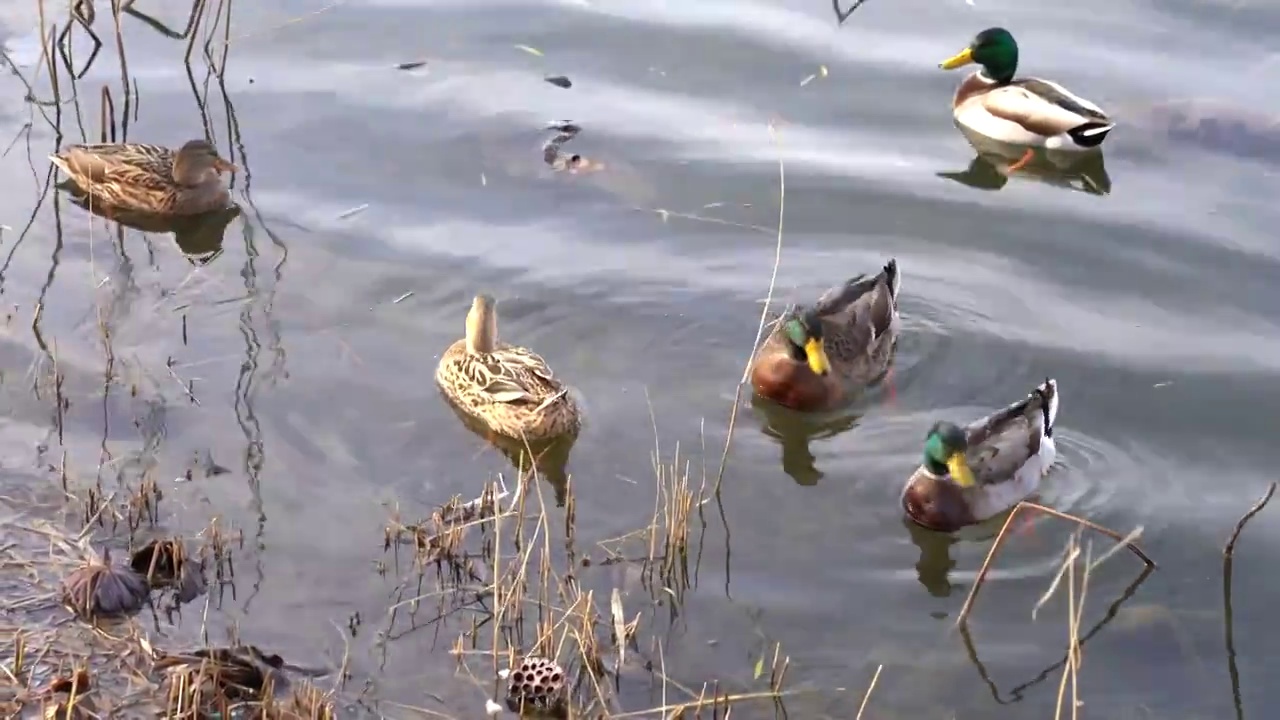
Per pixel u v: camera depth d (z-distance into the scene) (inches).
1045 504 441.4
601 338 507.5
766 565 408.8
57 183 587.2
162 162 568.4
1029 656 379.6
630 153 606.2
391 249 544.7
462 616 376.2
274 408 457.1
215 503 410.6
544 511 415.8
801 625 385.7
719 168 598.5
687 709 350.6
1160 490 444.5
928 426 477.4
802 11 725.3
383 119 627.8
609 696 354.0
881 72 676.7
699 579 399.9
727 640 377.7
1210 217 578.2
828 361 482.3
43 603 362.3
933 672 372.2
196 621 365.1
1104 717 361.1
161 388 461.4
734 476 447.5
